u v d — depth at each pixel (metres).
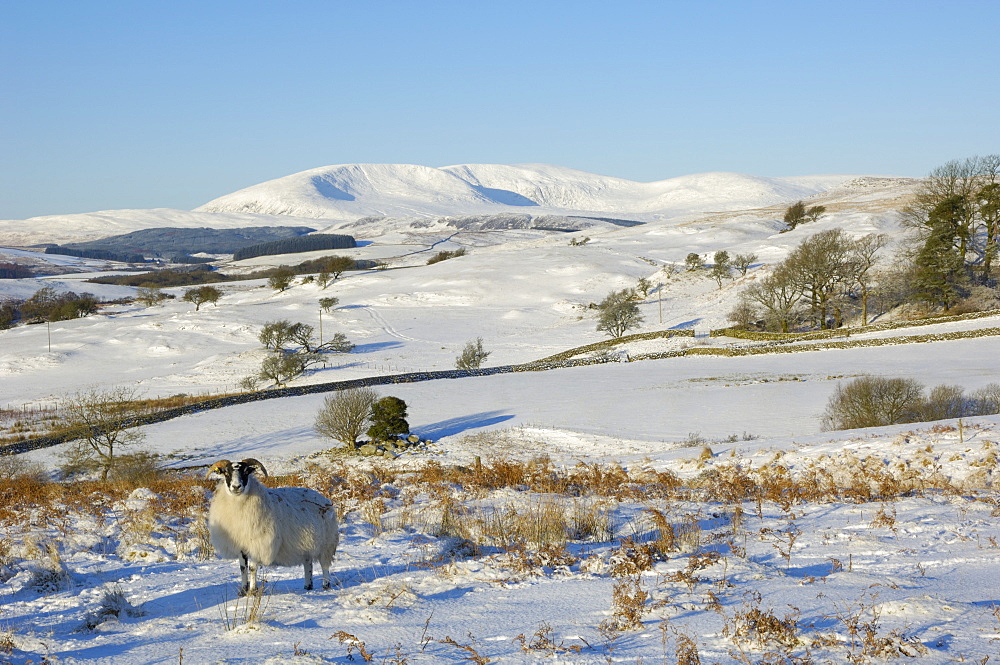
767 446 28.42
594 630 7.14
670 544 11.00
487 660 6.35
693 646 6.21
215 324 132.12
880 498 15.95
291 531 9.06
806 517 13.67
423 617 7.82
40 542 12.40
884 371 58.53
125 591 9.69
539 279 168.75
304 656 6.48
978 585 8.34
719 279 140.50
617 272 169.50
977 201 99.31
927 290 93.31
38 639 7.44
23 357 115.62
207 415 60.31
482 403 58.91
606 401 55.56
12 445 52.41
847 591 8.14
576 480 20.69
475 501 16.55
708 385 59.41
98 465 43.16
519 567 9.96
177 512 15.77
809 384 56.12
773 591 8.32
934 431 26.50
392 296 158.88
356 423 44.53
